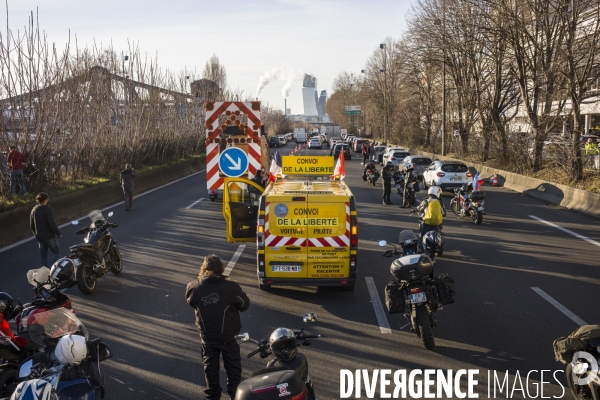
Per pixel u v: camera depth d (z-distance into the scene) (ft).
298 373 14.61
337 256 30.35
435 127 163.84
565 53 73.77
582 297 30.60
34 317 16.99
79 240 47.24
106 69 87.51
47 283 20.29
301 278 30.45
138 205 70.59
